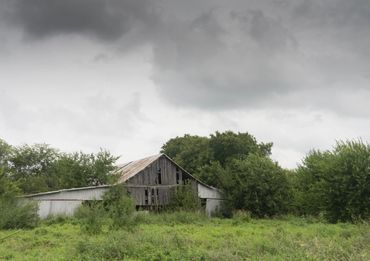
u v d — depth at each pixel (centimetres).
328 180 3297
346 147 3294
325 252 1216
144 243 1455
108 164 4475
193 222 3206
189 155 6319
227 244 1557
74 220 2941
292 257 1155
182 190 4297
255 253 1303
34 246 1747
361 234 1667
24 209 2700
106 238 1603
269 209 4175
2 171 3281
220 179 4603
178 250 1334
